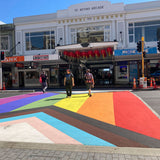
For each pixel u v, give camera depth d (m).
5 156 3.05
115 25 18.70
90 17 19.28
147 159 2.80
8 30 21.61
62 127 4.50
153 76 17.19
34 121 5.08
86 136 3.87
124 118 5.12
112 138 3.72
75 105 7.08
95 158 2.88
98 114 5.64
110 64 19.22
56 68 19.23
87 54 16.67
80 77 19.95
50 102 8.04
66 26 19.94
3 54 14.12
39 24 20.86
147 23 18.08
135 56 15.67
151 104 6.82
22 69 21.50
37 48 21.14
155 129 4.18
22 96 10.84
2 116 5.85
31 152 3.18
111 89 13.64
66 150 3.22
